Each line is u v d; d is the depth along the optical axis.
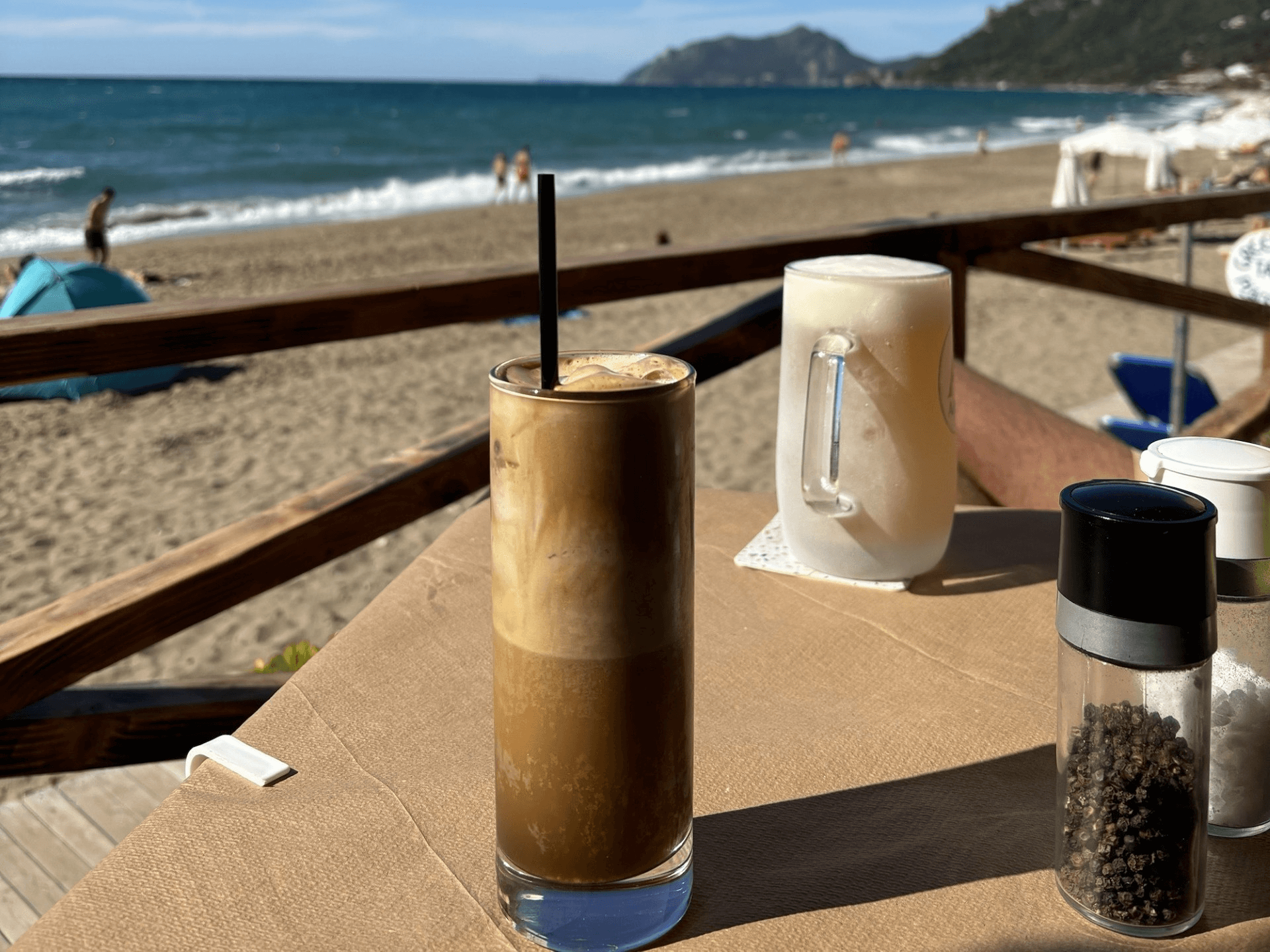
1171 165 18.06
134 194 30.08
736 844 0.70
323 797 0.74
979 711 0.86
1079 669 0.60
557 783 0.58
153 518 6.60
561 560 0.56
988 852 0.69
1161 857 0.59
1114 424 4.62
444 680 0.90
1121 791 0.59
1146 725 0.59
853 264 1.04
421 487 1.72
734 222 21.91
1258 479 0.64
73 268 9.49
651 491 0.57
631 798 0.58
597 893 0.59
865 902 0.64
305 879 0.66
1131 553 0.56
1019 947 0.60
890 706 0.87
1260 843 0.69
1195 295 2.91
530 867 0.60
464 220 22.72
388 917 0.63
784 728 0.84
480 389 9.21
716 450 7.42
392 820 0.72
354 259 17.20
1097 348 9.85
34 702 1.40
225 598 1.53
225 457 7.65
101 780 3.21
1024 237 2.44
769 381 8.95
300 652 2.96
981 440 1.80
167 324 1.50
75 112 55.88
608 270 1.91
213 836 0.70
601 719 0.57
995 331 10.63
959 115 78.25
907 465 1.02
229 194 30.38
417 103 73.81
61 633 1.40
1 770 1.40
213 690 1.53
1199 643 0.57
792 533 1.10
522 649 0.58
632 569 0.56
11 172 33.59
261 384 9.35
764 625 1.01
